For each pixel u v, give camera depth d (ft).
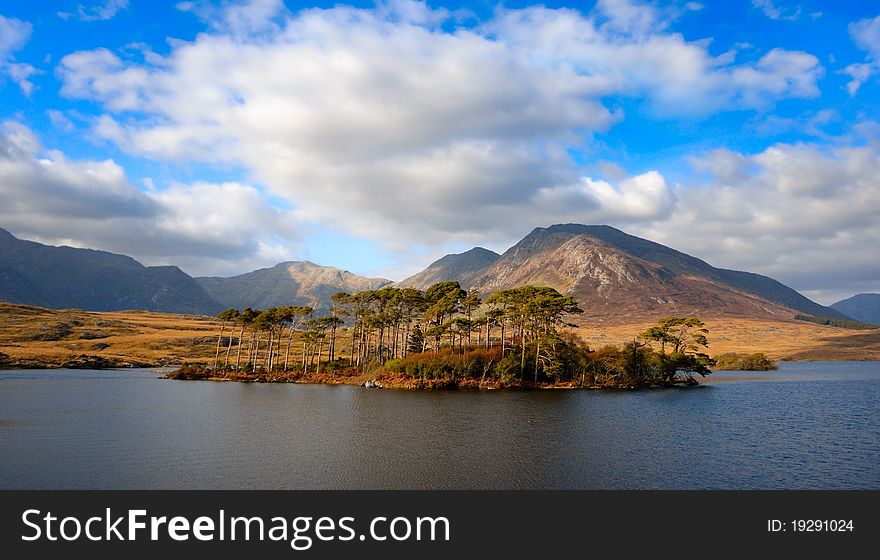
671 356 474.49
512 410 281.54
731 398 358.43
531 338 438.40
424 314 509.76
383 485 140.36
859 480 148.05
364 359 519.19
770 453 178.50
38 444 185.26
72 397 331.36
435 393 369.91
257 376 486.79
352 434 207.51
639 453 176.35
